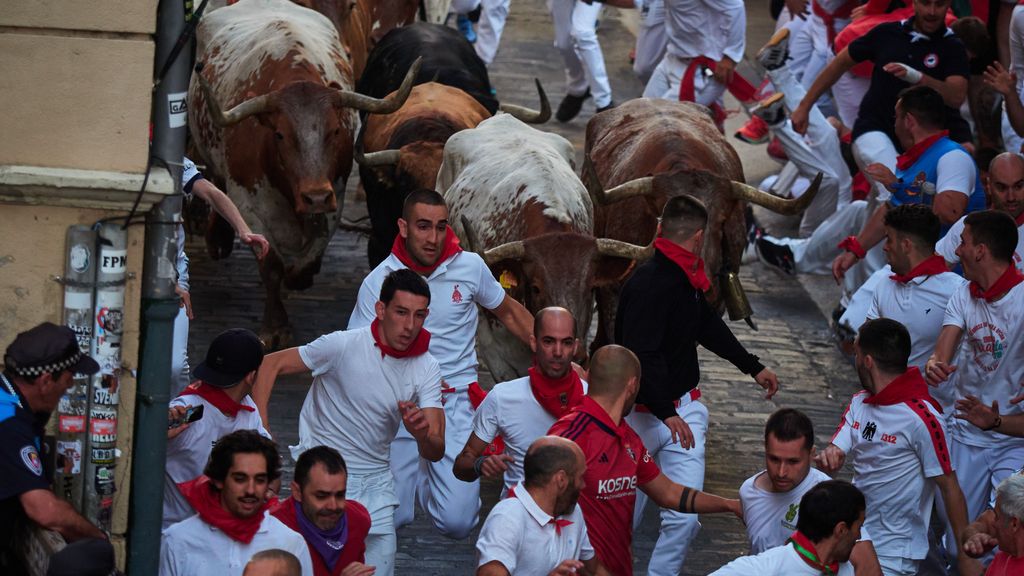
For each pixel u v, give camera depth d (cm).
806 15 2078
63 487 773
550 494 759
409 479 1041
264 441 754
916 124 1356
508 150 1280
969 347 1076
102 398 769
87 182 744
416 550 1142
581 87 2269
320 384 927
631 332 984
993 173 1162
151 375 782
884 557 987
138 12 741
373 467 931
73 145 752
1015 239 1045
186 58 761
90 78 746
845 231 1686
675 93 1955
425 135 1447
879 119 1577
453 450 1045
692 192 1235
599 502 845
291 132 1347
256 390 899
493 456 873
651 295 985
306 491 782
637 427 1025
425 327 1042
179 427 843
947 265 1234
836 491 762
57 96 746
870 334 969
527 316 1084
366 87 1709
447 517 1046
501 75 2508
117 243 761
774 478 857
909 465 969
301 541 771
